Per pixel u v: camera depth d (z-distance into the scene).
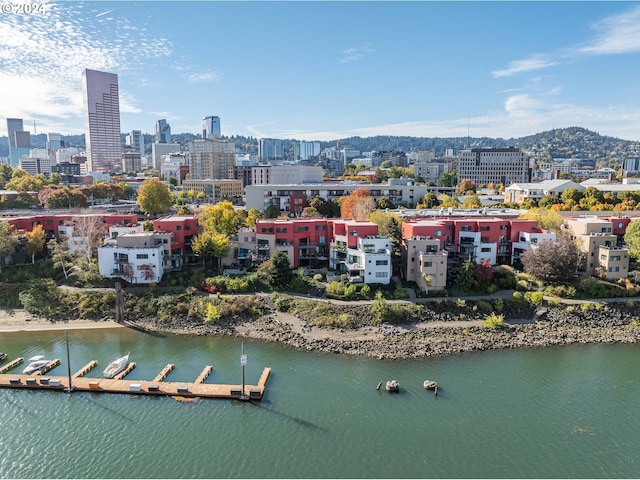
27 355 74.88
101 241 106.31
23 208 174.75
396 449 52.31
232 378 66.75
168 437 54.47
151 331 83.75
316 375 67.69
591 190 165.75
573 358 73.44
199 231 115.50
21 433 55.44
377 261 93.50
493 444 53.22
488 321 81.88
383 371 68.81
